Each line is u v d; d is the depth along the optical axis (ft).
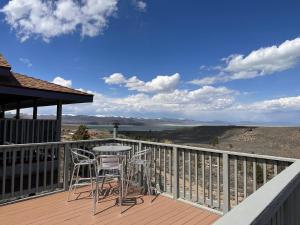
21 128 20.99
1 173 18.74
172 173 15.46
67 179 16.65
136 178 17.52
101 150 14.90
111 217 12.15
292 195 5.71
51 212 12.76
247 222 2.93
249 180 17.53
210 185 13.48
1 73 19.38
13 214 12.50
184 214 12.60
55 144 16.44
